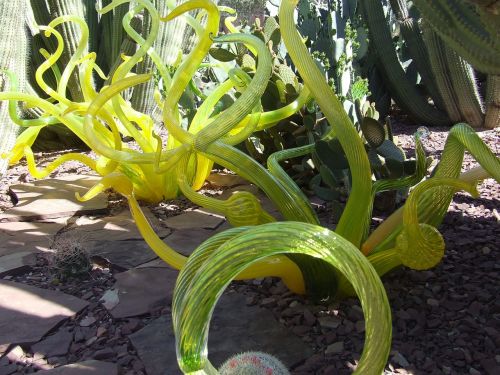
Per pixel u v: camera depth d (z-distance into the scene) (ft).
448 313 6.70
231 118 5.75
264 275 6.56
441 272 7.68
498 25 5.48
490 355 5.85
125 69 9.98
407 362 5.79
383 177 9.71
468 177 6.79
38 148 18.01
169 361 5.95
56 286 7.99
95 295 7.68
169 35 16.60
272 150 12.57
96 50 18.58
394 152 9.66
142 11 16.48
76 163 15.60
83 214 11.13
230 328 6.53
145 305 7.25
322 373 5.68
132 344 6.31
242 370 2.94
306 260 6.51
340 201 10.73
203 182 12.08
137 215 6.51
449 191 6.68
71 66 11.25
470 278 7.48
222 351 6.06
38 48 17.11
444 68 18.60
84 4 17.98
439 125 20.02
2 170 14.25
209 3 5.99
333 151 9.21
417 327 6.38
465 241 8.65
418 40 19.97
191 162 11.33
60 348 6.38
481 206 10.36
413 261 5.78
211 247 3.67
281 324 6.60
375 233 7.11
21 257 8.96
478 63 6.44
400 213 7.02
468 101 18.60
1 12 13.65
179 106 13.39
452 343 6.12
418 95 19.85
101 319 7.02
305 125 11.34
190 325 2.82
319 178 11.19
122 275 8.16
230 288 7.58
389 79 19.97
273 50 12.43
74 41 16.74
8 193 12.80
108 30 18.13
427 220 6.81
